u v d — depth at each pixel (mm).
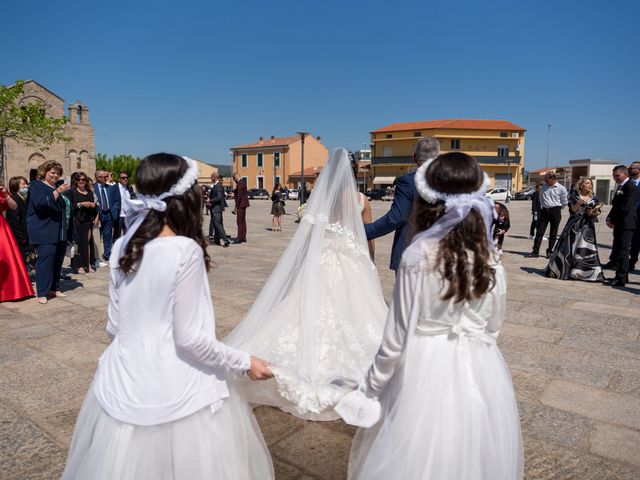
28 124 27750
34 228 5484
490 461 1519
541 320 5031
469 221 1501
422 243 1528
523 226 16859
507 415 1605
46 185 5449
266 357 2645
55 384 3420
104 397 1598
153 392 1549
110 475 1518
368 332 2959
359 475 1621
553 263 7238
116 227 9125
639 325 4887
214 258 9109
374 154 61562
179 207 1588
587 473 2428
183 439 1562
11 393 3270
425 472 1493
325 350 2715
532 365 3814
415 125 59188
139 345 1578
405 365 1598
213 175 10852
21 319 4984
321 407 2281
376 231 3533
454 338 1586
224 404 1694
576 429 2848
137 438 1546
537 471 2436
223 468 1623
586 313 5305
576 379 3557
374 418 1625
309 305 2822
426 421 1522
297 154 62875
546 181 9211
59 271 5992
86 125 39688
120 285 1614
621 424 2914
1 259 5633
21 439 2695
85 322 4895
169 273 1521
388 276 7281
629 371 3707
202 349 1559
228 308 5449
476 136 56125
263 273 7598
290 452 2605
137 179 1592
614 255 7969
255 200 43531
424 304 1554
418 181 1585
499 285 1577
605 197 40938
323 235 2969
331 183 3070
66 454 2562
